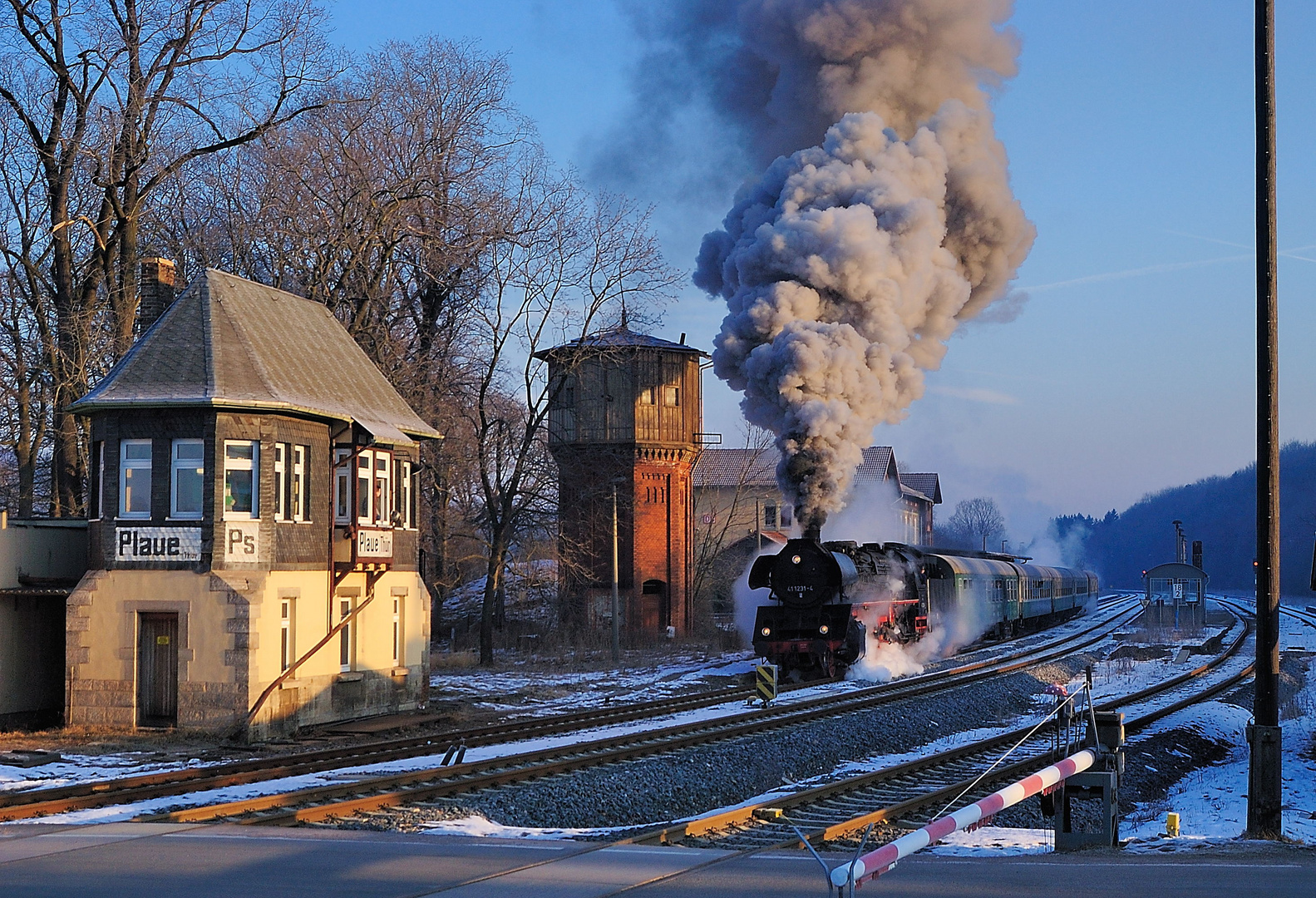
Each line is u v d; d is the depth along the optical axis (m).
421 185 37.38
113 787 15.50
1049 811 13.75
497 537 40.44
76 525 25.50
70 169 32.41
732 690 29.92
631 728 23.38
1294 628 65.56
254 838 11.79
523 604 55.72
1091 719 13.48
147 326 26.17
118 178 33.00
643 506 50.88
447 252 37.88
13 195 36.94
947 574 43.16
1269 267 15.22
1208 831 15.38
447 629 52.28
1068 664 38.69
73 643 22.66
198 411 22.55
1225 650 45.84
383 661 26.20
